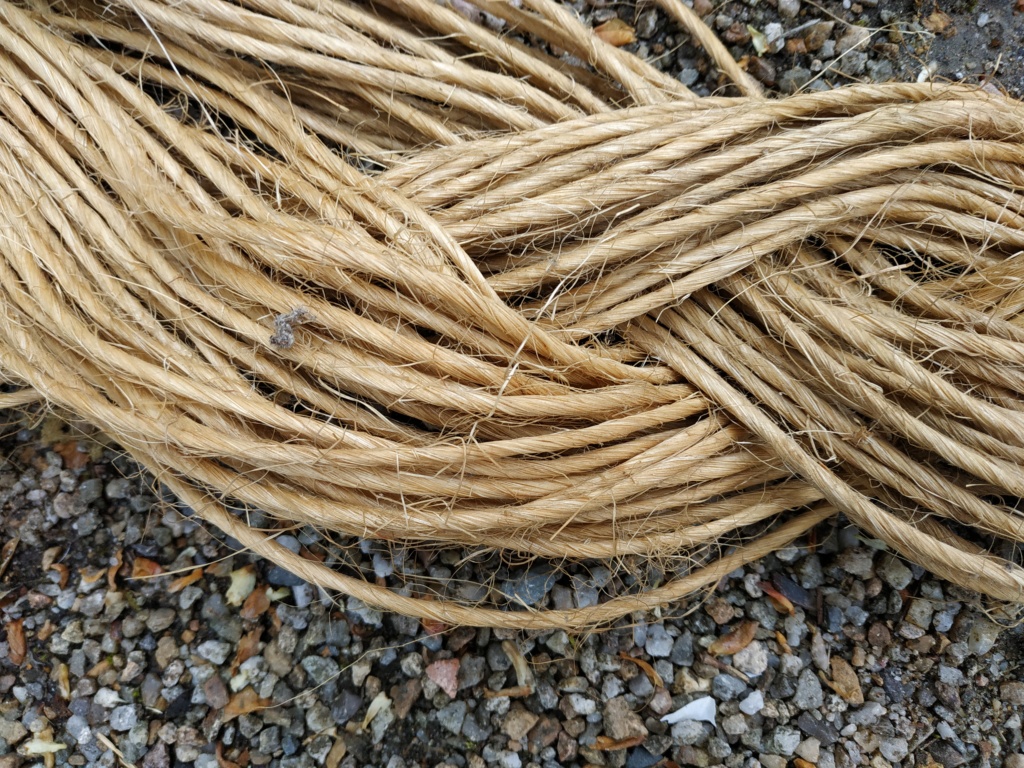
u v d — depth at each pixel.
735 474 0.12
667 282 0.12
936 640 0.13
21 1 0.12
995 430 0.11
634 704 0.13
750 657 0.13
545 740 0.12
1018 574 0.11
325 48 0.12
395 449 0.11
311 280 0.11
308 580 0.12
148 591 0.13
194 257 0.11
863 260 0.12
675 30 0.14
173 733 0.12
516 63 0.13
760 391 0.12
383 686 0.13
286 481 0.12
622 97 0.13
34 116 0.11
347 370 0.11
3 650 0.13
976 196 0.12
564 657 0.13
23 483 0.13
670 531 0.12
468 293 0.11
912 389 0.11
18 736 0.12
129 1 0.11
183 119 0.12
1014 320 0.12
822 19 0.14
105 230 0.11
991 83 0.14
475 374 0.11
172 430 0.11
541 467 0.11
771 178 0.12
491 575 0.13
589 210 0.12
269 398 0.12
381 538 0.12
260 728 0.12
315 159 0.12
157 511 0.13
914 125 0.11
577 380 0.12
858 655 0.13
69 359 0.11
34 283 0.11
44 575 0.13
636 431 0.12
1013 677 0.13
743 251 0.11
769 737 0.13
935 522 0.12
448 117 0.13
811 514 0.12
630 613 0.13
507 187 0.12
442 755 0.12
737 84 0.13
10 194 0.11
